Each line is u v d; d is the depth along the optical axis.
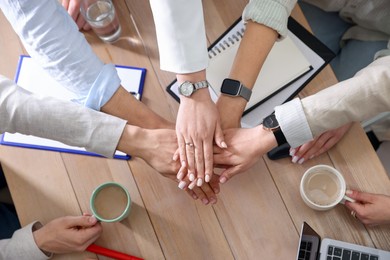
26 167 0.96
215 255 0.87
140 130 0.92
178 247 0.88
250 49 0.93
